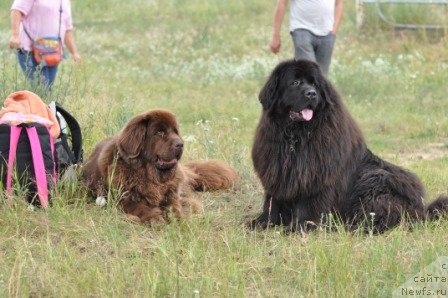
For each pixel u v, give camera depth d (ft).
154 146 32.91
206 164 39.42
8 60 74.74
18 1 47.14
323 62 52.11
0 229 30.50
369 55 89.04
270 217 33.60
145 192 33.40
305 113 31.63
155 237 31.12
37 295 25.31
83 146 40.88
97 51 93.86
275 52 51.52
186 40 99.76
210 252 28.94
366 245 30.14
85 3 116.98
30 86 43.98
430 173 43.98
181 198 35.42
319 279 26.61
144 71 84.79
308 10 50.52
